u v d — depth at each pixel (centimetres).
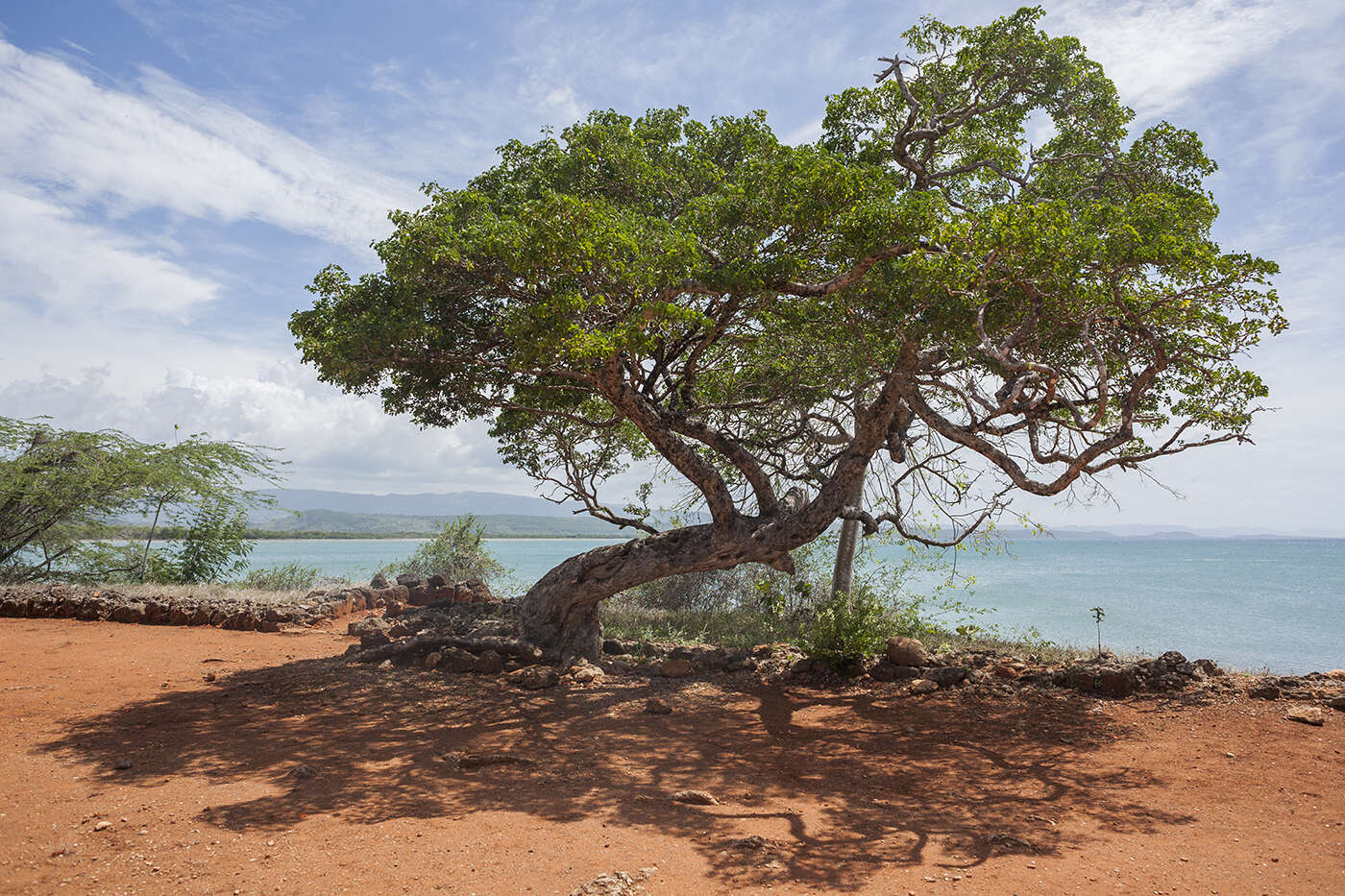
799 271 985
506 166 1204
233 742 742
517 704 934
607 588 1172
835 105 1287
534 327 869
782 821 561
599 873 457
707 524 1201
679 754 746
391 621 1462
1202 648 1970
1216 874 472
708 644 1318
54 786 601
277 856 478
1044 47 1199
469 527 2462
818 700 983
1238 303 781
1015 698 945
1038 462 953
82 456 1909
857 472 1148
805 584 1518
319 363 1065
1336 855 501
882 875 466
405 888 436
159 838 502
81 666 1075
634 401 1102
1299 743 732
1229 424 841
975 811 591
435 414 1291
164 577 1978
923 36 1278
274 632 1488
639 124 1211
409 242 966
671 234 961
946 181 1309
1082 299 826
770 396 1310
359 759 698
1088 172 1234
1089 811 589
